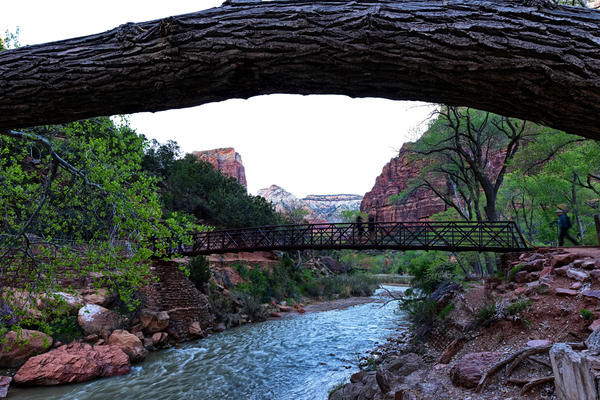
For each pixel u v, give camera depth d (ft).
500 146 83.15
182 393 31.91
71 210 22.82
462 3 4.86
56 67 5.43
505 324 23.11
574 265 25.59
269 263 106.11
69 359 35.37
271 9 5.16
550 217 81.35
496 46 4.43
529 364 16.11
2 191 21.01
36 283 21.17
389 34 4.73
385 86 5.14
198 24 5.20
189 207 108.99
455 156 82.28
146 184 22.39
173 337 52.49
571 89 4.30
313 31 4.89
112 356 38.40
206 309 62.18
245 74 5.26
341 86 5.25
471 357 18.44
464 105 5.23
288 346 48.24
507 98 4.75
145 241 23.02
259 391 31.65
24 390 32.17
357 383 26.35
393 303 92.79
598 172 67.82
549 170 66.59
